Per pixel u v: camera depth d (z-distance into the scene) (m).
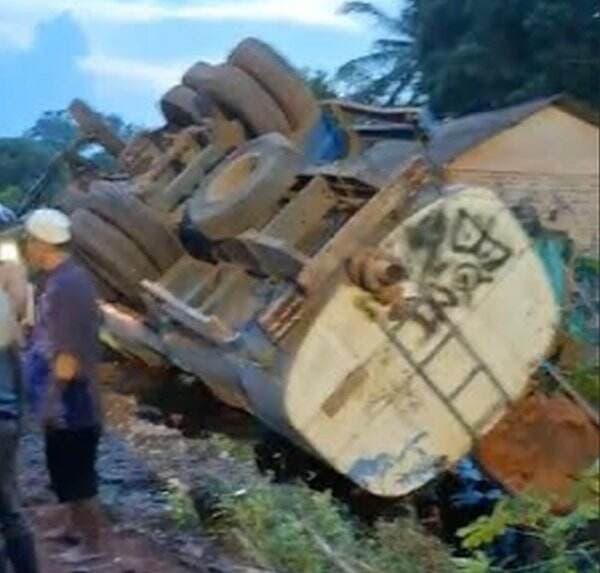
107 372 12.06
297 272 8.57
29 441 10.50
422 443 8.62
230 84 11.02
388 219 8.48
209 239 9.61
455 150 8.80
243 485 9.32
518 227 8.67
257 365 8.59
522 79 25.64
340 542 7.99
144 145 13.15
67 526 8.37
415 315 8.52
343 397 8.46
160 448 11.12
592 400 8.69
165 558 8.24
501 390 8.71
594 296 8.86
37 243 7.79
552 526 7.22
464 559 7.62
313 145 10.71
